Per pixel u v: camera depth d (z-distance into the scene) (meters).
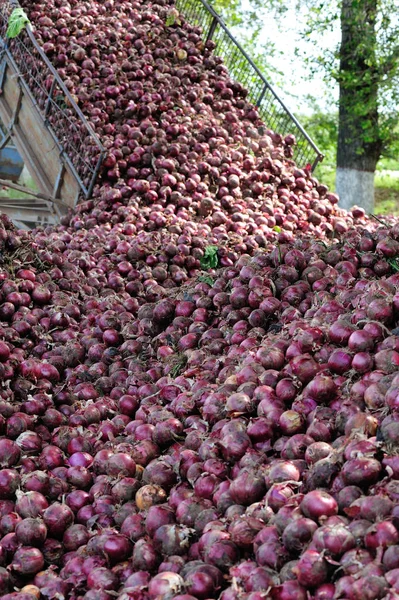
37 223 5.26
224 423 1.72
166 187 4.37
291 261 2.55
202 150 4.72
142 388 2.21
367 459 1.31
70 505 1.69
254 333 2.26
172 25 6.02
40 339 2.61
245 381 1.84
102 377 2.38
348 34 8.20
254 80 5.92
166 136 4.77
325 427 1.54
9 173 7.04
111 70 5.06
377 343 1.74
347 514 1.25
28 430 1.96
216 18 6.12
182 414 1.90
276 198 4.64
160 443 1.82
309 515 1.26
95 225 4.21
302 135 5.51
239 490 1.44
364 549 1.17
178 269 3.35
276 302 2.37
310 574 1.14
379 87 8.11
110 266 3.33
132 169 4.53
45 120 4.84
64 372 2.47
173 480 1.67
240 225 4.04
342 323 1.82
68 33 5.30
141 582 1.35
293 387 1.72
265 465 1.49
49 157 4.93
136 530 1.52
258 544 1.28
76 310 2.84
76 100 4.84
